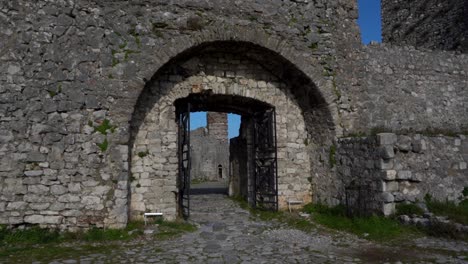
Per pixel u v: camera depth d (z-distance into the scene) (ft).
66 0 29.19
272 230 30.25
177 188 33.81
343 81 36.27
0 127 26.94
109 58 29.68
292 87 38.04
